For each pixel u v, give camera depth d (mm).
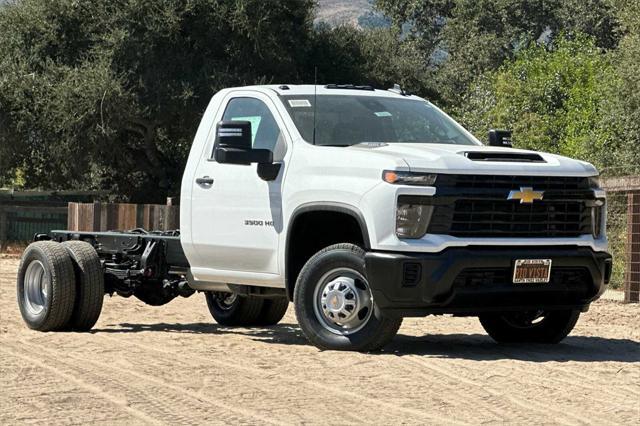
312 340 9570
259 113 10344
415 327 12156
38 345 9891
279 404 7047
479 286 9148
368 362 8789
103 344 9984
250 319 12422
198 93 37438
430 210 8984
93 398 7203
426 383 7887
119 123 36875
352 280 9352
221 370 8375
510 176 9242
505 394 7512
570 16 63250
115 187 42219
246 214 10133
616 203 19109
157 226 21828
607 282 9922
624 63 34094
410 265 8922
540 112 43938
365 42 45625
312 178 9547
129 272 11617
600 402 7316
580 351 10008
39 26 38312
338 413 6785
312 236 9969
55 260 11227
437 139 10352
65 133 36938
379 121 10258
